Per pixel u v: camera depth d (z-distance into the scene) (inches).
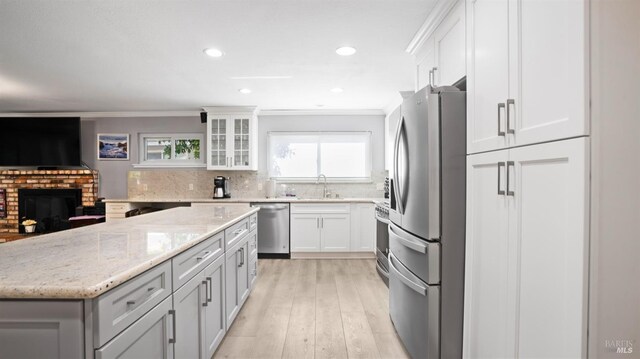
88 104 179.0
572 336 36.7
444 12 74.8
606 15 35.3
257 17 81.5
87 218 171.3
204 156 202.8
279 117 201.6
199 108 191.6
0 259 45.3
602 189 35.3
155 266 47.4
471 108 59.5
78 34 90.5
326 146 202.7
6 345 35.9
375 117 200.7
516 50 45.8
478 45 57.0
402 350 81.8
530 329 43.5
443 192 64.5
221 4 75.3
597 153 35.2
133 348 42.6
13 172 199.2
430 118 64.3
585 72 34.9
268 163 201.3
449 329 65.1
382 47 100.6
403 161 77.7
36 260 44.8
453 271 64.8
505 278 49.1
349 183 202.1
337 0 74.0
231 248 87.8
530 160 43.1
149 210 188.7
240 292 98.0
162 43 96.8
